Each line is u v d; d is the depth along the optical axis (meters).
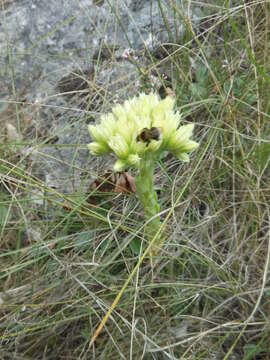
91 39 0.38
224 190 0.31
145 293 0.27
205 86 0.35
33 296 0.28
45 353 0.27
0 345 0.27
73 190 0.32
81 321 0.28
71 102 0.36
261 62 0.36
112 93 0.36
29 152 0.32
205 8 0.39
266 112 0.32
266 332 0.25
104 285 0.27
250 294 0.27
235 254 0.29
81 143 0.34
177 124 0.26
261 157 0.31
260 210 0.30
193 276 0.29
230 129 0.33
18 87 0.37
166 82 0.36
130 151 0.25
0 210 0.31
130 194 0.31
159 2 0.35
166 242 0.29
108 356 0.26
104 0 0.39
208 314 0.27
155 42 0.38
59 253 0.30
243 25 0.38
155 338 0.26
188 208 0.31
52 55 0.38
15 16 0.39
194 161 0.32
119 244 0.29
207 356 0.26
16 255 0.30
